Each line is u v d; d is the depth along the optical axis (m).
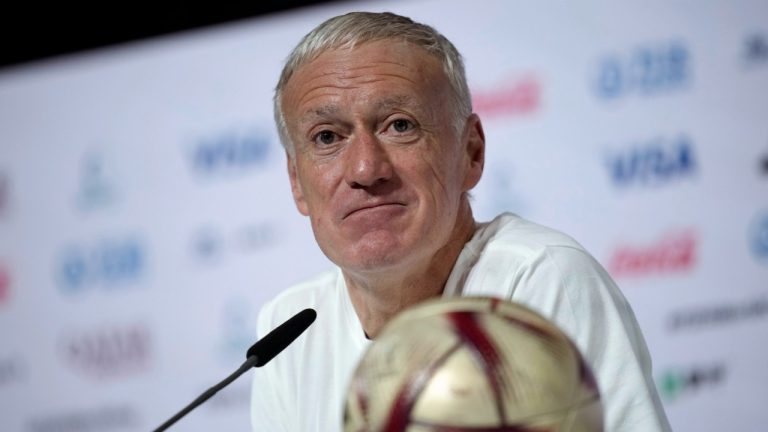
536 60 12.57
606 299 5.77
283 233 13.64
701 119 11.87
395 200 5.64
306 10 13.78
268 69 13.88
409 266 5.78
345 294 6.66
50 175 14.95
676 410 11.75
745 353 11.57
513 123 12.59
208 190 14.07
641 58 12.15
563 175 12.34
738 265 11.66
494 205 12.55
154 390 14.12
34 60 15.14
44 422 14.70
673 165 11.93
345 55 5.78
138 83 14.56
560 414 3.39
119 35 14.71
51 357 14.73
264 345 5.50
